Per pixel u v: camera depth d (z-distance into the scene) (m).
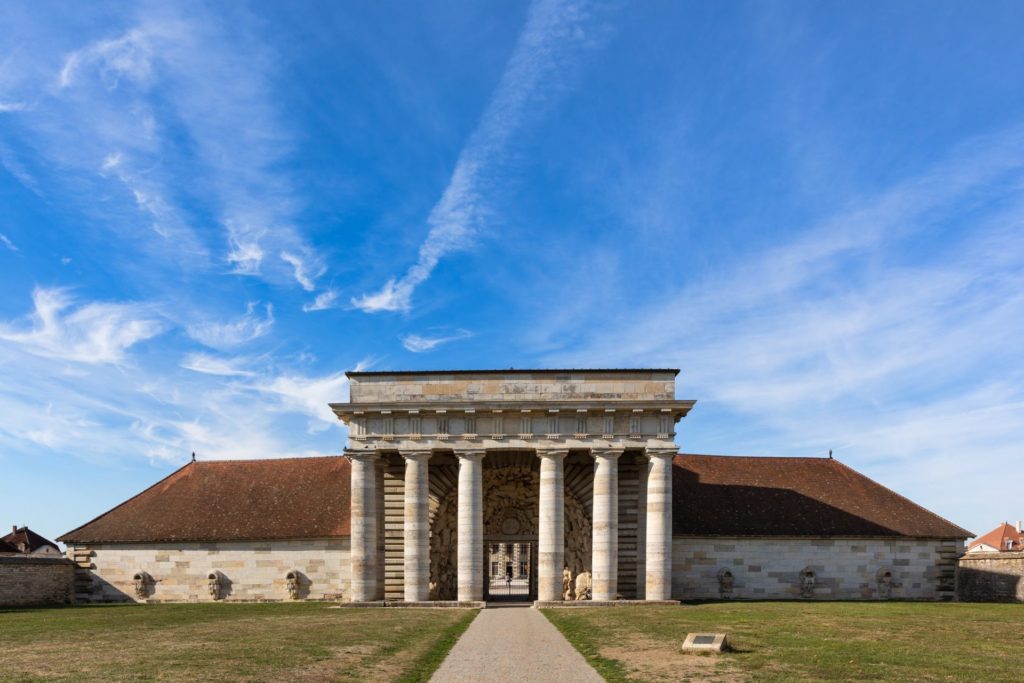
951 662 23.97
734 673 22.48
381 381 51.03
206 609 48.16
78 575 57.06
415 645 29.25
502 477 55.66
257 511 58.47
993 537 118.44
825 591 55.91
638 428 49.59
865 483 61.88
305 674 22.53
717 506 58.03
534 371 50.66
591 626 35.12
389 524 52.97
